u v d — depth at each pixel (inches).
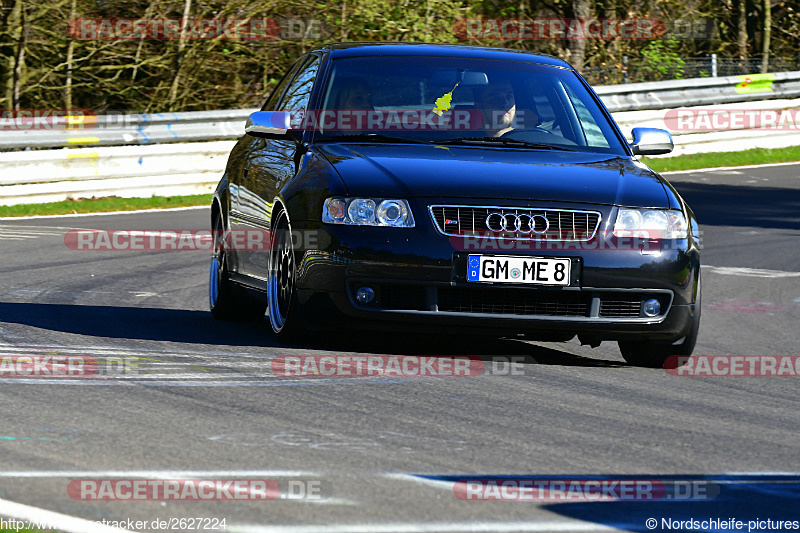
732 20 3789.4
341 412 593.3
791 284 1301.7
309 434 542.0
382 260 731.4
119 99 2723.9
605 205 759.1
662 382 753.0
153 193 2054.6
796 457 545.6
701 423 616.7
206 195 2086.6
